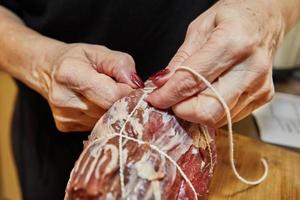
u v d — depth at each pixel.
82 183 0.40
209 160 0.50
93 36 0.76
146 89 0.48
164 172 0.42
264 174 0.66
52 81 0.56
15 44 0.65
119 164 0.41
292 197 0.63
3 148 1.34
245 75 0.46
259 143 0.75
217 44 0.44
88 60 0.54
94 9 0.73
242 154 0.72
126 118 0.45
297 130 0.81
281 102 0.90
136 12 0.74
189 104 0.45
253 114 0.84
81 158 0.43
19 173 0.92
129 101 0.47
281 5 0.55
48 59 0.59
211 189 0.63
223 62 0.44
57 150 0.86
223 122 0.49
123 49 0.79
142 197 0.40
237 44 0.44
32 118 0.86
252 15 0.48
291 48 1.03
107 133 0.44
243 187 0.64
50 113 0.83
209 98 0.45
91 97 0.50
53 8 0.73
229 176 0.66
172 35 0.77
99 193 0.39
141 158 0.42
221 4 0.51
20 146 0.90
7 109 1.28
